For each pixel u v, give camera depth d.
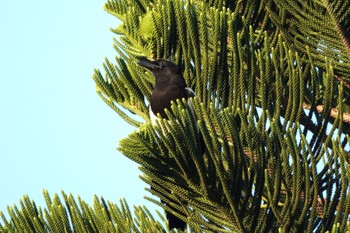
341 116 16.64
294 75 16.41
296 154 15.14
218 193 15.14
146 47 19.00
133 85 19.25
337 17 18.05
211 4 18.92
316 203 15.35
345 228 15.41
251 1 18.86
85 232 15.99
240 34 18.03
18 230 16.12
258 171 15.16
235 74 16.98
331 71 16.78
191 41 17.72
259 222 15.62
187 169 14.78
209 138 14.50
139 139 14.34
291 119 16.45
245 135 15.58
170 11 18.08
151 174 15.14
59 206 16.02
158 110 18.48
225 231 15.77
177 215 16.11
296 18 18.62
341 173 15.37
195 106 14.45
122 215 16.20
